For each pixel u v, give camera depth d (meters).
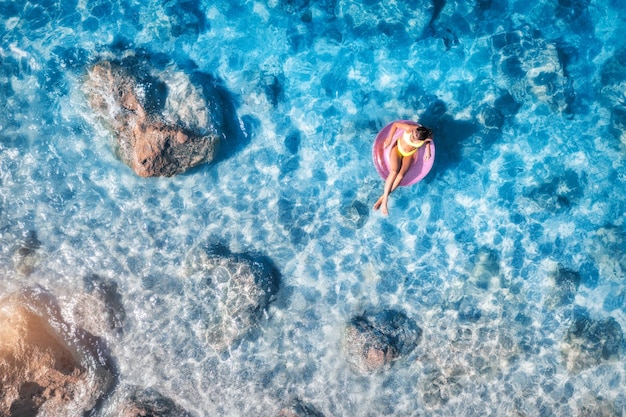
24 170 5.92
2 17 6.04
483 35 6.21
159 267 5.93
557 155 6.20
